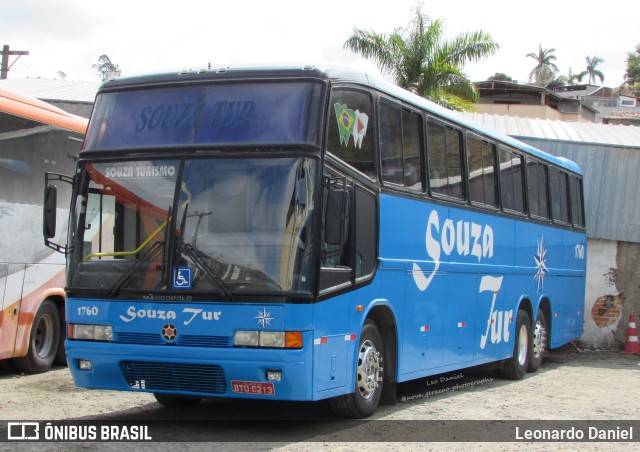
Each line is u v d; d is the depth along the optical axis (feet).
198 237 25.75
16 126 39.40
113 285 26.37
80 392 35.83
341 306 27.32
